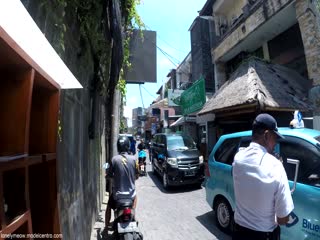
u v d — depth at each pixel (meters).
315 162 3.76
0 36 1.11
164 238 5.29
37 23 2.25
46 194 1.80
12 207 1.38
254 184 2.31
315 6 8.93
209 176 5.96
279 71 10.23
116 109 8.85
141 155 13.42
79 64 4.12
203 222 6.14
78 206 3.86
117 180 4.73
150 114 44.53
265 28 11.67
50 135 1.83
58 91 1.88
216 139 14.01
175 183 9.64
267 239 2.28
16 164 1.30
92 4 4.21
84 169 4.55
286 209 2.18
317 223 3.46
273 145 2.53
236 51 14.67
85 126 4.80
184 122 19.47
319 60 8.73
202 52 17.81
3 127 1.37
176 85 27.36
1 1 1.23
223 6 16.38
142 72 10.81
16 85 1.40
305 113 8.91
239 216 2.46
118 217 4.49
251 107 8.63
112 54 6.17
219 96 10.54
